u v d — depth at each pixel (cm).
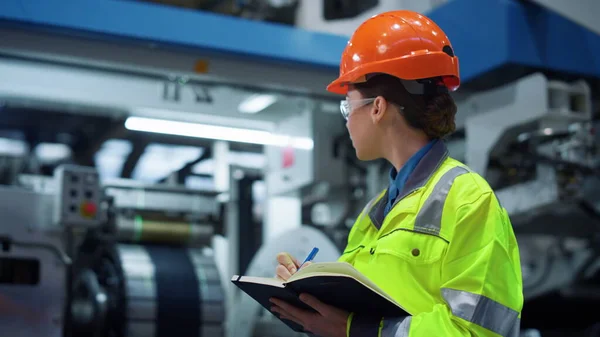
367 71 172
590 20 352
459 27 384
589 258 436
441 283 152
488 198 154
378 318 152
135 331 387
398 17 179
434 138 171
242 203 498
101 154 714
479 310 144
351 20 409
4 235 386
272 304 170
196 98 389
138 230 428
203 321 404
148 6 343
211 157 696
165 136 662
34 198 398
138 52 348
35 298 382
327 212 470
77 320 411
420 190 162
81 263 442
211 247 457
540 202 364
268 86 376
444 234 154
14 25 319
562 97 356
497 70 380
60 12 325
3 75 384
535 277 455
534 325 480
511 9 362
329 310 155
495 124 369
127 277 398
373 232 175
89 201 401
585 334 461
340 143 432
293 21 428
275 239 433
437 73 170
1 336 371
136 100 414
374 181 429
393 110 171
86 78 402
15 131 642
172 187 447
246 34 359
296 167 439
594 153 368
